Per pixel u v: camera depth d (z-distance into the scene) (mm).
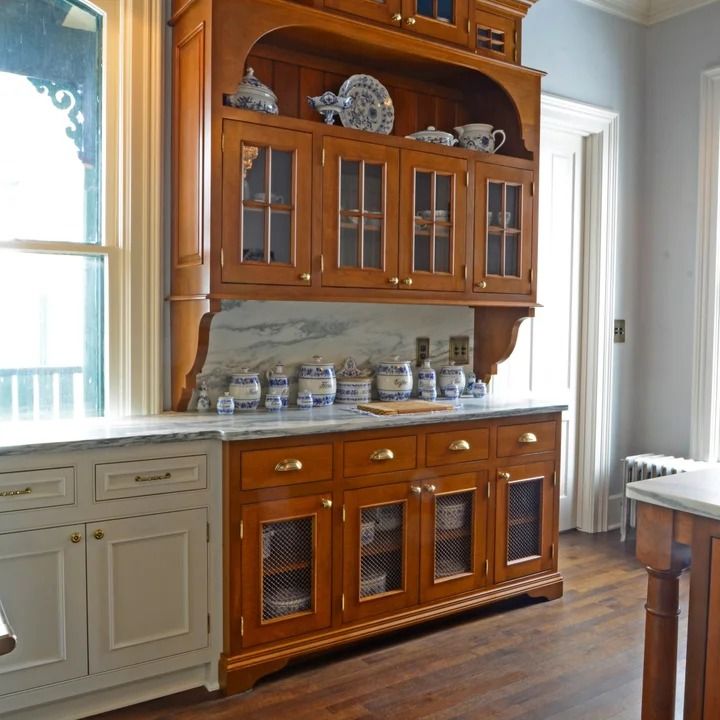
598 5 3949
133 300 2658
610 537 4066
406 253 2869
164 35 2670
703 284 3957
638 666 2559
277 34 2719
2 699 2053
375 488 2658
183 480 2307
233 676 2355
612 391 4176
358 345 3213
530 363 3904
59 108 2566
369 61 3029
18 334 2527
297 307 3033
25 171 2516
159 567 2281
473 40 3025
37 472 2066
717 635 1678
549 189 3934
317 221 2641
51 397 2594
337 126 2711
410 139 2861
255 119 2488
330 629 2580
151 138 2654
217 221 2426
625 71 4121
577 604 3117
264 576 2447
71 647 2145
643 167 4254
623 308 4207
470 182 3035
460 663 2578
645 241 4262
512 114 3232
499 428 2992
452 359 3508
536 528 3162
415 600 2783
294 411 2838
